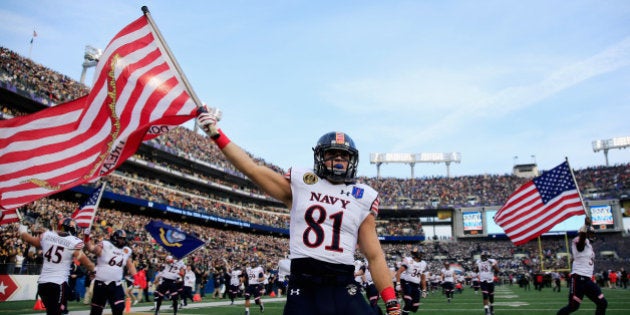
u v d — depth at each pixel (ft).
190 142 160.25
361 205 10.23
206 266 99.91
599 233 183.52
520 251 188.65
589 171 202.08
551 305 53.11
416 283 39.75
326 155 10.34
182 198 142.31
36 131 18.92
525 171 243.60
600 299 28.25
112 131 17.26
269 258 144.15
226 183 167.73
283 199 10.53
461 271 127.24
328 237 9.75
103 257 26.78
